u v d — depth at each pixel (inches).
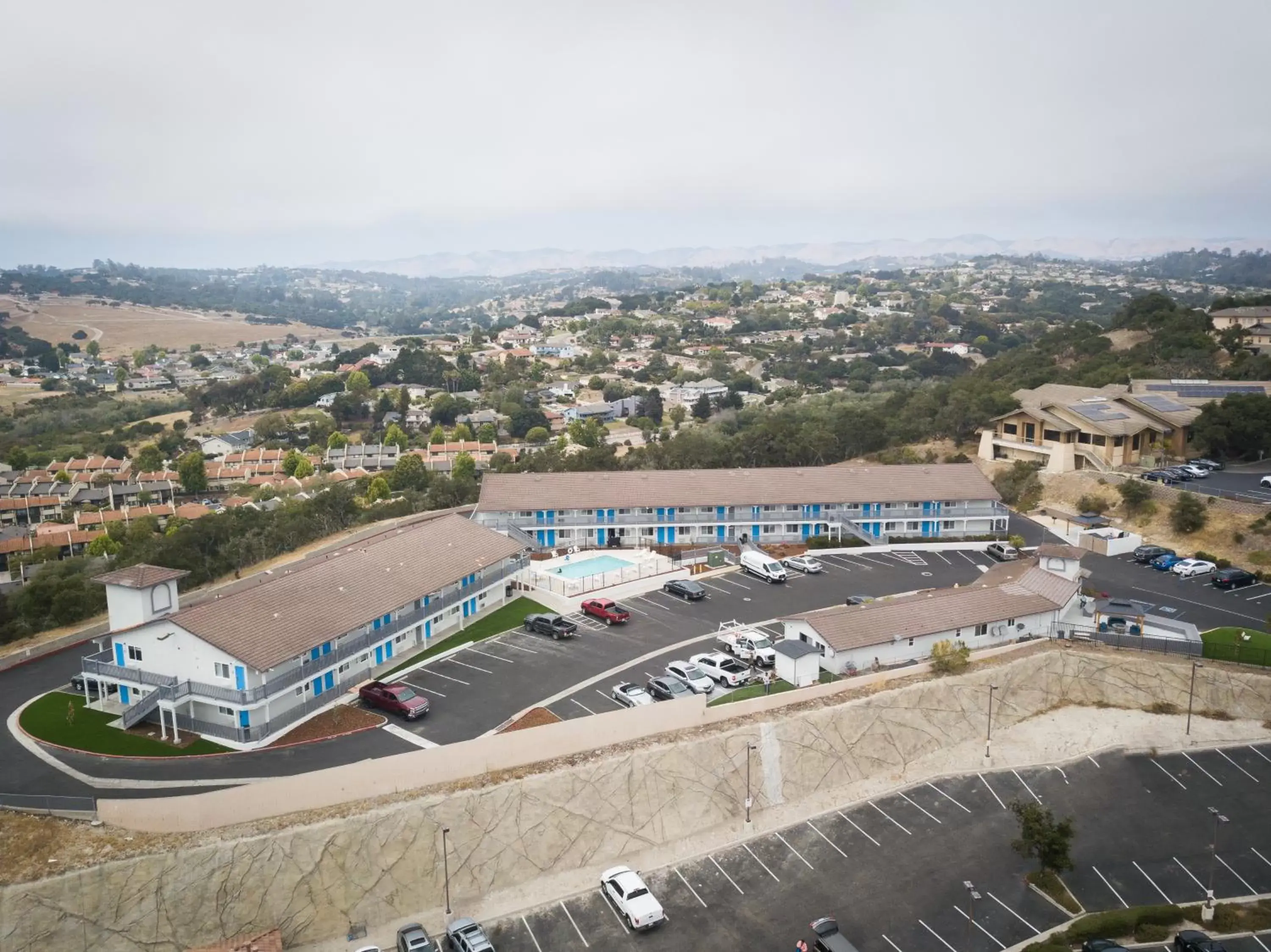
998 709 3112.7
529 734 2615.7
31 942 2060.8
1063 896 2330.2
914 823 2642.7
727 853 2517.2
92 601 3914.9
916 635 3253.0
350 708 2854.3
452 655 3277.6
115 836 2253.9
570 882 2413.9
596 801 2561.5
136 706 2696.9
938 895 2348.7
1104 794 2768.2
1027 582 3644.2
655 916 2209.6
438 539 3740.2
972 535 4655.5
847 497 4574.3
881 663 3230.8
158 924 2146.9
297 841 2287.2
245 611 2812.5
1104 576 4050.2
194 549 4655.5
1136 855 2509.8
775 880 2409.0
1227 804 2723.9
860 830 2608.3
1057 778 2842.0
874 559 4384.8
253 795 2327.8
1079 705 3201.3
